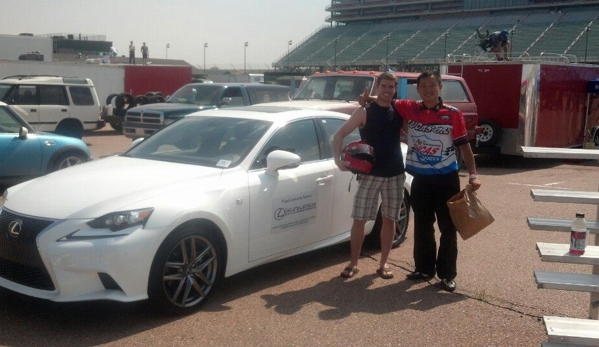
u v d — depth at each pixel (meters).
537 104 15.72
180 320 5.04
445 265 5.91
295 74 44.62
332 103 11.34
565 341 3.81
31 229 4.85
